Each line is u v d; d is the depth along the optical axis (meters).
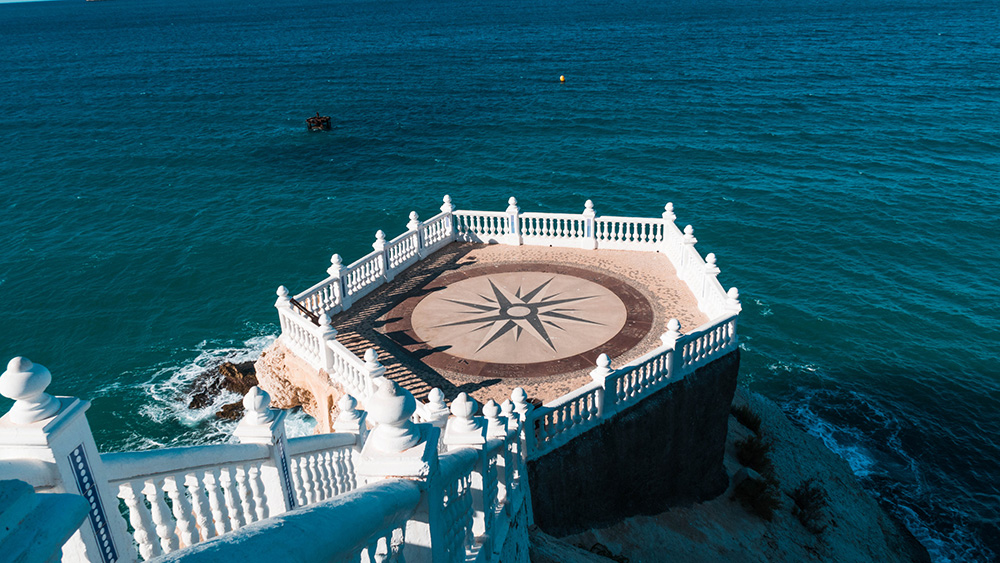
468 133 78.50
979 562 23.66
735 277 41.47
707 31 185.75
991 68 105.00
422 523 5.76
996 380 32.12
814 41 152.50
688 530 19.44
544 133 76.69
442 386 19.06
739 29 187.62
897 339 35.25
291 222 51.97
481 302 23.75
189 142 78.56
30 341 36.19
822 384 32.56
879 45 140.62
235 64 158.50
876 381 32.53
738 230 47.53
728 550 19.25
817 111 80.62
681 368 18.94
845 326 36.38
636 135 73.50
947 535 24.66
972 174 56.09
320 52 179.75
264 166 67.50
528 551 13.81
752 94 92.81
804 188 54.69
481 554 8.26
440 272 26.38
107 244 48.34
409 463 5.47
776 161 62.12
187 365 33.81
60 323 37.88
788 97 89.69
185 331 36.97
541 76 118.50
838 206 50.72
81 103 108.69
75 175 65.38
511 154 68.75
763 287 40.25
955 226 46.44
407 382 19.28
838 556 21.47
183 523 6.77
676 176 59.34
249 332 36.81
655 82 106.06
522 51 158.75
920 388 31.94
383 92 109.69
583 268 26.11
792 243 45.31
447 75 125.69
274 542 3.42
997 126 69.56
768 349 35.00
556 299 23.75
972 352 33.97
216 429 29.38
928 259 42.44
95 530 5.41
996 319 36.22
